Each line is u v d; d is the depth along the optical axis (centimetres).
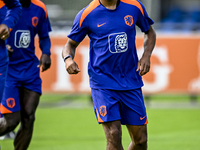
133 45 1405
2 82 1436
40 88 1786
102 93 1387
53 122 2859
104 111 1371
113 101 1378
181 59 3462
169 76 3472
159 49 3469
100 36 1374
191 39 3444
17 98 1711
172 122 2825
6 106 1695
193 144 2186
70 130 2595
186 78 3472
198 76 3466
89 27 1386
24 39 1730
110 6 1368
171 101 3734
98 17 1367
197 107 3422
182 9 6103
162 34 3462
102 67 1395
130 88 1396
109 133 1361
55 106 3528
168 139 2319
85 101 3778
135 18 1388
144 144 1434
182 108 3384
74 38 1425
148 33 1477
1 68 1434
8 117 1702
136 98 1408
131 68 1422
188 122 2822
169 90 3481
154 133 2492
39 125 2766
